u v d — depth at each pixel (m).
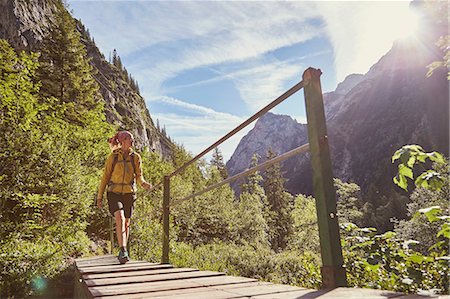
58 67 35.53
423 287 2.33
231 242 38.44
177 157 77.12
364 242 2.55
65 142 13.32
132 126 83.88
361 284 2.81
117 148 4.80
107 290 2.29
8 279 5.69
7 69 12.52
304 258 4.15
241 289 2.03
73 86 35.38
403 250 2.46
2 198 9.96
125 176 4.69
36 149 11.09
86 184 12.80
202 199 40.66
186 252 14.17
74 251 10.98
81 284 3.42
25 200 10.20
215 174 64.06
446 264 2.19
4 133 10.60
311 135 1.91
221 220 42.19
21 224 9.62
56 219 11.43
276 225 64.94
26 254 6.79
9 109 11.12
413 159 1.91
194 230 33.72
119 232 4.55
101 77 91.75
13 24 51.62
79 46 38.25
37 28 57.34
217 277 2.91
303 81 2.02
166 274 3.30
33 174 11.17
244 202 53.34
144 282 2.77
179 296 1.87
